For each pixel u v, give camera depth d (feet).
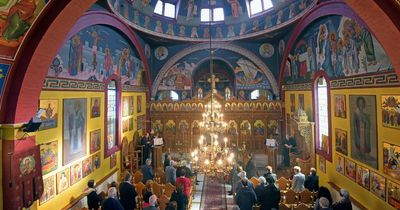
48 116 26.25
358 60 28.09
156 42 60.03
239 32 58.44
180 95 65.05
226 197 37.40
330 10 33.04
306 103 45.19
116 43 44.16
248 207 24.23
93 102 35.94
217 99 62.44
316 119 40.78
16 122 20.48
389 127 23.12
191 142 62.28
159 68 64.39
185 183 30.04
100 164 37.73
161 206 26.89
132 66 52.42
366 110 26.71
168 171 33.86
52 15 20.98
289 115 55.83
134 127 53.52
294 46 50.93
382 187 24.18
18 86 20.40
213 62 71.67
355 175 28.99
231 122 62.59
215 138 30.76
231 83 75.25
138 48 53.62
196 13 59.36
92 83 35.68
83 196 30.81
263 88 63.67
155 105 63.41
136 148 53.31
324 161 37.70
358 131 28.32
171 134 63.31
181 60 65.00
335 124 33.96
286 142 48.37
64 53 29.07
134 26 48.52
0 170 20.01
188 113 62.90
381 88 24.16
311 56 42.55
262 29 54.19
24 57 20.51
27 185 21.62
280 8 49.19
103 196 28.19
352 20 28.81
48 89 26.22
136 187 31.17
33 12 19.74
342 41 31.55
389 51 21.12
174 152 62.39
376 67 24.82
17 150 20.81
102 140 38.47
